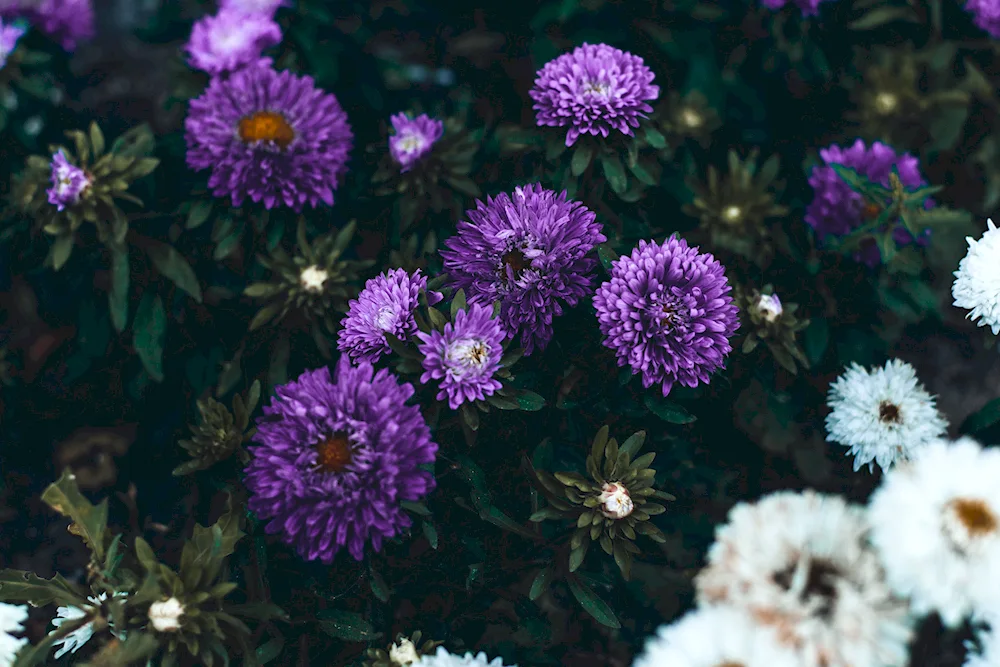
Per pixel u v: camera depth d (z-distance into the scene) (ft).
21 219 2.22
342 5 2.48
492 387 1.67
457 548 1.94
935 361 2.48
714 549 1.55
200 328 2.24
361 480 1.67
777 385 2.20
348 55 2.46
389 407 1.67
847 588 1.47
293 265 2.08
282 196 2.12
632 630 2.08
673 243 1.76
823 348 2.20
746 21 2.43
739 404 2.20
